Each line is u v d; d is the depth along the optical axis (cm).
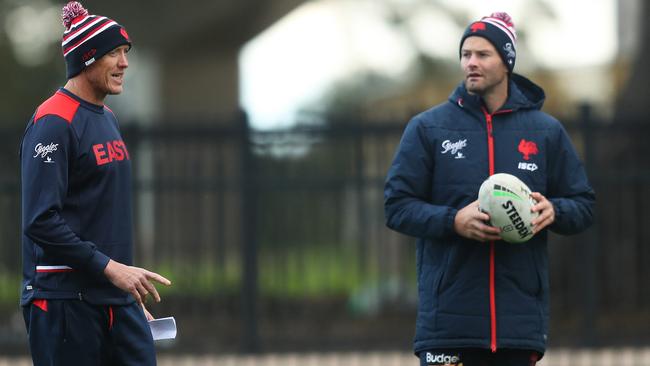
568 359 4031
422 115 2094
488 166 2039
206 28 8450
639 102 5503
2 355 4275
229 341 4331
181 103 8725
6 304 4422
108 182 1956
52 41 8619
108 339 1977
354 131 4200
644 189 4584
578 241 4259
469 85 2047
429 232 2005
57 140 1898
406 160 2070
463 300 2011
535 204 1978
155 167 4272
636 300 4466
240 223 4253
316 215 4519
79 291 1931
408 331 4388
